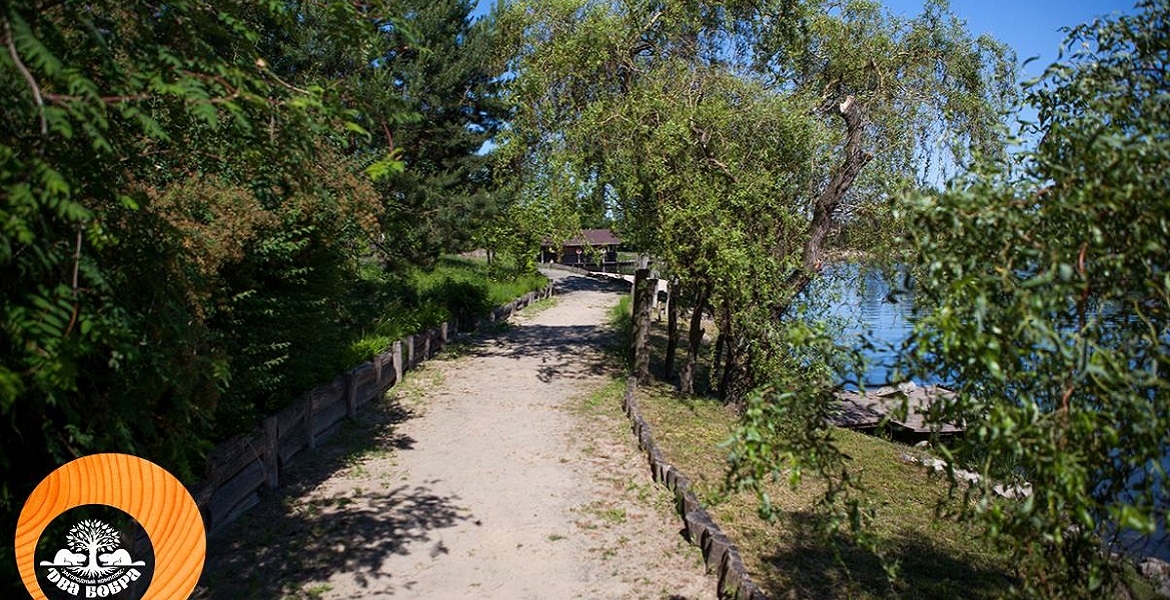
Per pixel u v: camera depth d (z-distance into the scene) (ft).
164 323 10.91
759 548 18.88
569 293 105.09
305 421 25.25
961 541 20.56
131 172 11.27
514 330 61.93
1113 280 7.20
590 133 37.09
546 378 40.93
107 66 8.67
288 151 11.23
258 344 19.99
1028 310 6.54
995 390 7.51
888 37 33.09
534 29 41.98
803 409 9.06
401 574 16.85
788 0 34.60
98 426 10.82
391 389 36.14
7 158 7.01
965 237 7.54
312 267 22.40
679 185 32.55
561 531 19.49
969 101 30.76
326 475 23.39
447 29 50.72
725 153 32.22
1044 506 6.88
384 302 47.91
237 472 19.63
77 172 8.74
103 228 8.82
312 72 37.81
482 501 21.59
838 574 17.58
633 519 20.38
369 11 12.98
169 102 10.27
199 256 14.35
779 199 31.30
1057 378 6.84
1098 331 7.61
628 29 38.45
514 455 26.18
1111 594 9.65
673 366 45.09
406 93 46.73
